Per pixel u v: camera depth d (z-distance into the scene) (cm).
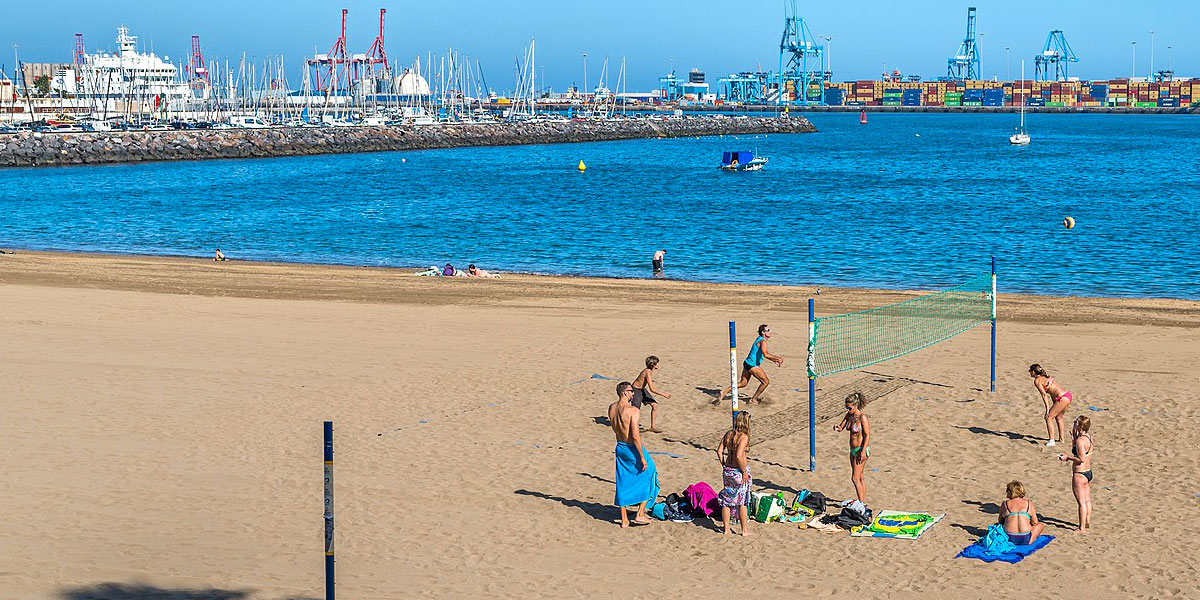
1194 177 9412
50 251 4888
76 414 1922
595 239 5322
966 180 9381
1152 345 2416
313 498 1516
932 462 1652
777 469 1630
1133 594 1192
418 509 1475
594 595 1209
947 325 2677
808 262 4466
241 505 1488
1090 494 1504
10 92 16800
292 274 3769
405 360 2328
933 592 1209
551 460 1677
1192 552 1299
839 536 1372
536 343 2491
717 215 6512
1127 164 11388
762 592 1216
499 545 1354
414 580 1248
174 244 5178
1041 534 1362
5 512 1450
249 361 2319
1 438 1778
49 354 2370
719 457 1390
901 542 1347
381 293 3259
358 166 11631
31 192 8294
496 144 16312
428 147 15350
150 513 1456
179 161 12400
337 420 1892
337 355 2373
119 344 2473
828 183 9200
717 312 2900
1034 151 14238
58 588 1212
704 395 2044
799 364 2280
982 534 1369
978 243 5034
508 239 5338
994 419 1867
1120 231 5444
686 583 1241
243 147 13188
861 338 2539
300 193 8219
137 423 1869
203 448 1733
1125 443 1730
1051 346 2412
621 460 1412
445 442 1766
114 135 12456
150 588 1216
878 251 4800
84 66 18912
